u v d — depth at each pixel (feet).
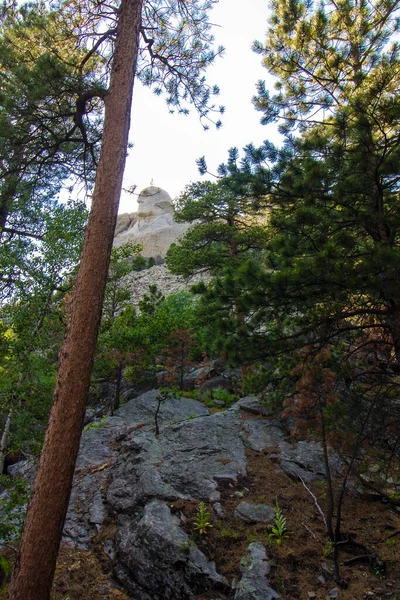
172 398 47.96
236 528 25.20
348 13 30.25
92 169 34.65
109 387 56.80
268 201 26.71
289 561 22.56
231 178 26.58
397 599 19.70
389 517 25.76
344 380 27.66
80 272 20.20
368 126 21.98
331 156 23.52
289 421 37.14
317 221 22.39
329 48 29.73
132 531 25.57
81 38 30.35
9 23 33.12
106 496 30.53
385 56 25.31
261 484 29.37
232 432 37.04
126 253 48.24
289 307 23.12
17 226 37.37
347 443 24.57
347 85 29.40
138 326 48.88
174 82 31.30
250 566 22.18
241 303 22.43
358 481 27.40
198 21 29.78
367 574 21.63
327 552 22.74
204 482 29.17
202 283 26.04
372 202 24.06
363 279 19.97
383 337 26.63
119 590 22.97
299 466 30.99
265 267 24.38
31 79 27.45
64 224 30.17
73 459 17.54
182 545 23.39
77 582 23.36
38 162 31.48
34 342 28.27
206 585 21.75
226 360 24.31
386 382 24.72
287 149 26.14
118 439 39.60
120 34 25.31
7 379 27.45
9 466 35.86
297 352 25.14
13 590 15.52
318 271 20.27
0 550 26.32
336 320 23.07
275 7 31.96
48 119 29.86
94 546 26.37
